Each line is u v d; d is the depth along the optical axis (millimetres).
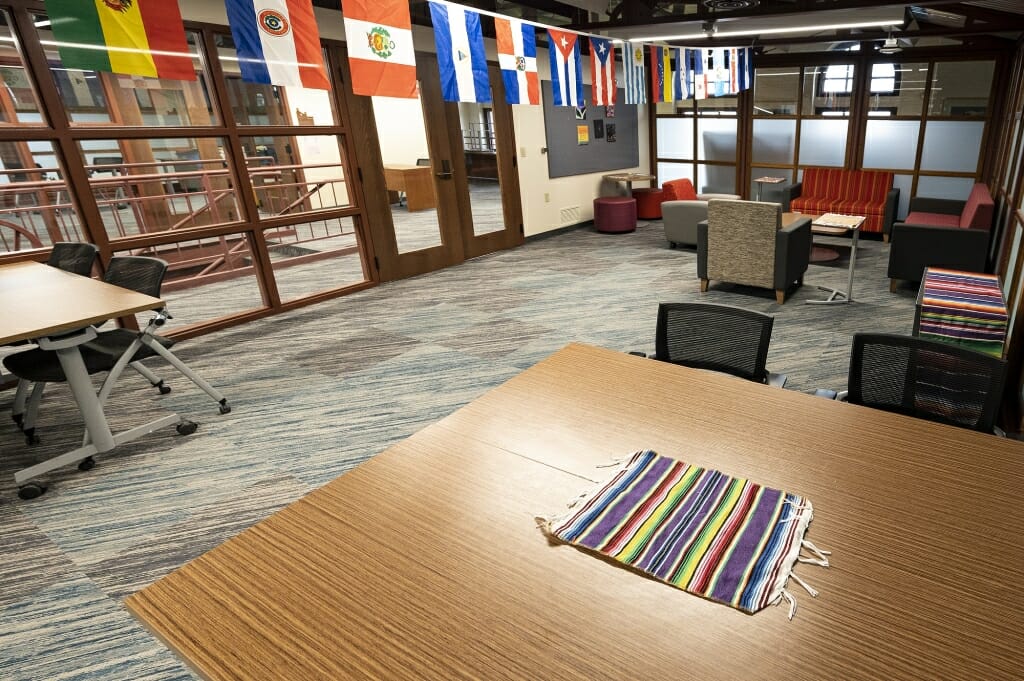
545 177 7484
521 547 1168
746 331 2029
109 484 2695
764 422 1572
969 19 5492
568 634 960
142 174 7066
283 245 7434
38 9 3555
